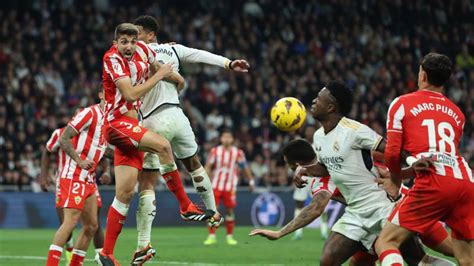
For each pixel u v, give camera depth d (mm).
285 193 36844
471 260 11773
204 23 45719
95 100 38625
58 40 41781
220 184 26531
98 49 42219
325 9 49750
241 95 42594
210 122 40062
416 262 13070
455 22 51969
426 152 11578
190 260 19688
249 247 23969
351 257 13234
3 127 35906
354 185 12422
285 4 49125
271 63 44906
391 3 50969
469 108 44312
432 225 11688
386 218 12297
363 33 48500
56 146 16734
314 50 46344
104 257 13953
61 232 14883
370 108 42594
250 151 38438
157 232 32250
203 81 42500
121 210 13930
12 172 34125
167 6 47250
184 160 14625
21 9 43500
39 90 38344
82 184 15086
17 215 33594
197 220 14547
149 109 14102
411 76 46281
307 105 42438
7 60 39750
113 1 46500
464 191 11516
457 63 48219
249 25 46312
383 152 12180
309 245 24672
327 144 12523
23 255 21188
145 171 14453
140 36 14266
